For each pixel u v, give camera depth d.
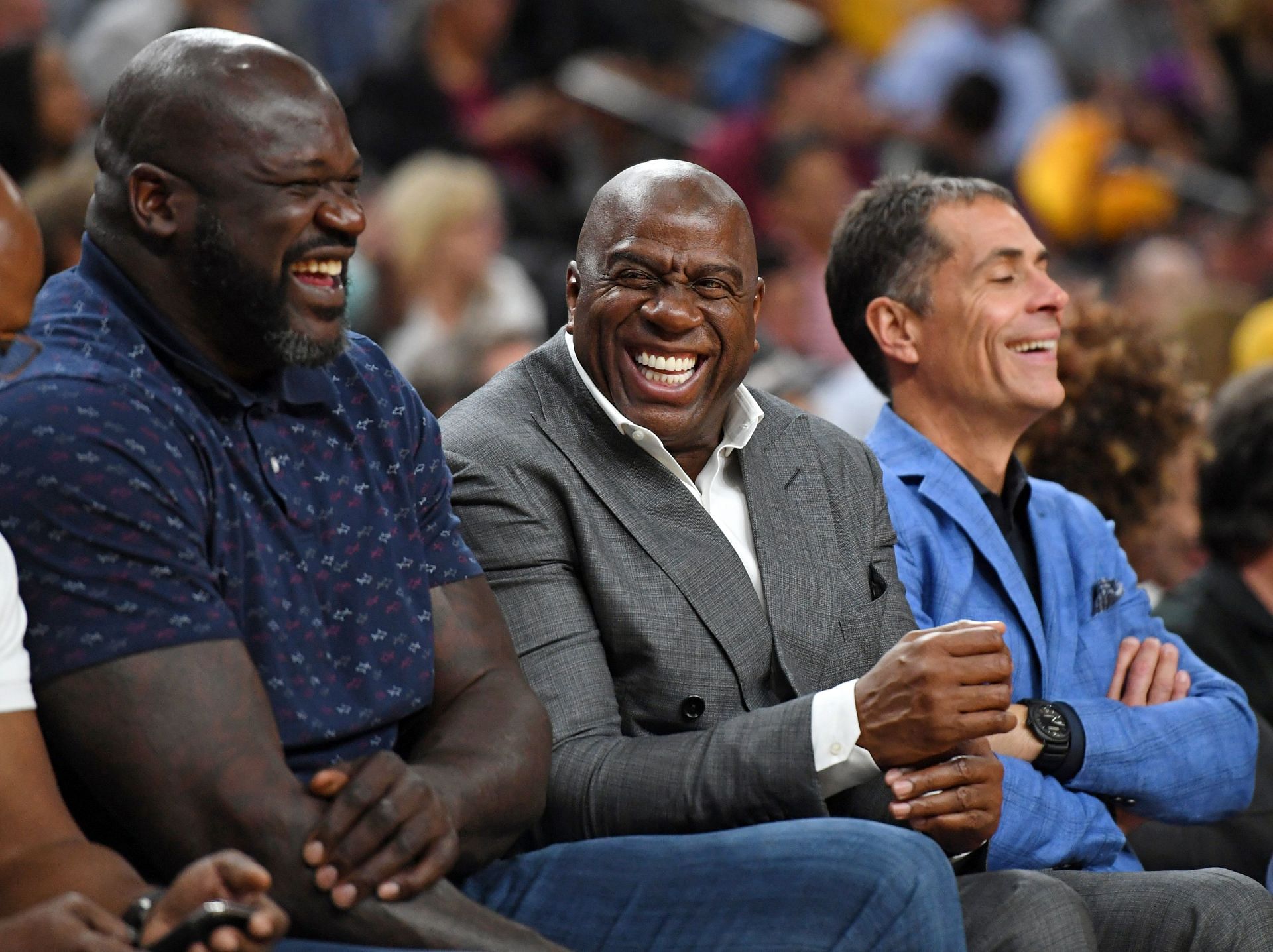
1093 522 6.63
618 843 4.85
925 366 6.50
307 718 4.52
